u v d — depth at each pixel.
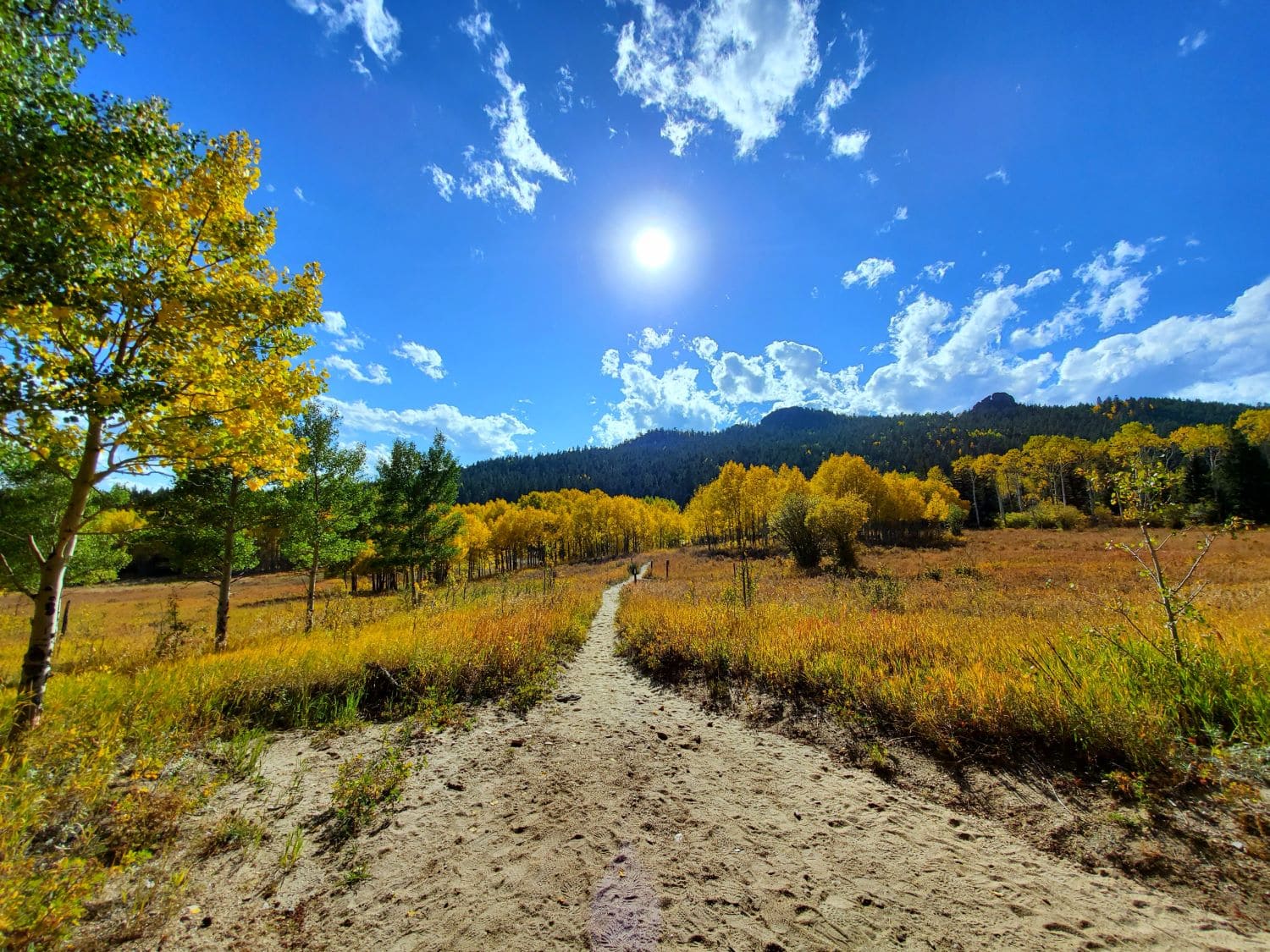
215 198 4.62
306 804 3.76
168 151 4.27
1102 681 4.33
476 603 13.98
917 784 3.90
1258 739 3.50
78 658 8.30
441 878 2.92
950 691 4.57
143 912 2.56
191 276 4.68
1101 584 15.55
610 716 5.76
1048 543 33.81
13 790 3.15
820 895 2.70
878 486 42.84
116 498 10.22
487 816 3.61
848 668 5.75
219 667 6.32
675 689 6.75
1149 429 54.84
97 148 3.65
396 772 4.03
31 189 3.39
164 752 4.29
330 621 11.32
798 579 20.73
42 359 4.42
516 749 4.83
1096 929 2.36
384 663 6.64
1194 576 15.36
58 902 2.29
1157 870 2.70
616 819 3.53
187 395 4.81
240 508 10.58
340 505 13.77
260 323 5.08
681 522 66.62
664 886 2.80
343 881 2.89
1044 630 6.55
